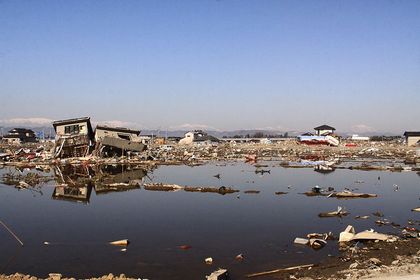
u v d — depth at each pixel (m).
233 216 29.72
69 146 68.75
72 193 39.91
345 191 39.59
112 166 64.06
